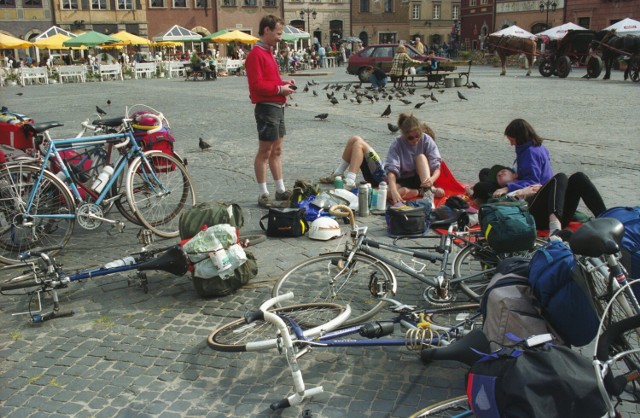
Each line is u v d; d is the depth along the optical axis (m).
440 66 24.17
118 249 5.98
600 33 27.00
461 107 16.92
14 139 5.71
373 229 6.34
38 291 4.51
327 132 12.91
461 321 3.71
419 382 3.57
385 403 3.38
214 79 35.16
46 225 6.10
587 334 2.97
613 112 15.11
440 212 6.02
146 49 54.62
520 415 2.29
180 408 3.39
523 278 3.15
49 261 4.57
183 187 6.70
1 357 3.99
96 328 4.36
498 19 58.06
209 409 3.38
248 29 61.28
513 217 4.01
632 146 10.49
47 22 51.41
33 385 3.66
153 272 5.34
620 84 24.12
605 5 46.28
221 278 4.72
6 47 38.34
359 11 67.81
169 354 3.97
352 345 3.51
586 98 18.58
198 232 5.01
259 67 6.92
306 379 3.63
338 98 20.56
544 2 51.94
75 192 5.88
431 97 18.03
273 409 3.31
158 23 56.75
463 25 64.19
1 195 5.65
